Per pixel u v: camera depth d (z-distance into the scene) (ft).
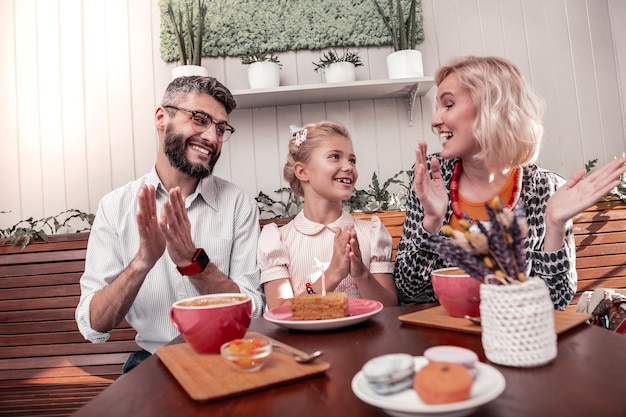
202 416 1.57
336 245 3.62
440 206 3.51
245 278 4.34
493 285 1.93
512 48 8.15
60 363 6.39
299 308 2.76
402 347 2.19
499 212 1.98
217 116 4.45
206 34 7.79
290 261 4.41
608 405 1.46
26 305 6.47
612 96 8.14
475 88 3.75
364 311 2.89
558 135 8.09
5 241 6.57
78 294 6.45
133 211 4.48
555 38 8.19
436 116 3.97
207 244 4.52
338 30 7.86
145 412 1.64
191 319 2.15
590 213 6.66
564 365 1.84
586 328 2.33
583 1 8.25
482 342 1.99
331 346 2.30
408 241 4.17
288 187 7.85
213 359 2.15
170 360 2.16
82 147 7.89
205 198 4.59
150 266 3.45
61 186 7.85
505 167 3.89
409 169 7.93
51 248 6.53
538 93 8.13
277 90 7.13
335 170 4.39
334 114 7.96
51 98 7.92
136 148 7.90
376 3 7.80
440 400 1.40
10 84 7.91
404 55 7.24
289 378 1.83
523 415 1.43
